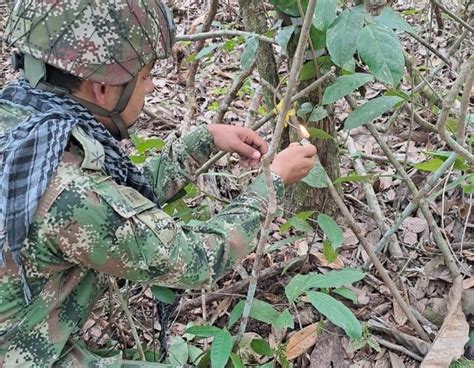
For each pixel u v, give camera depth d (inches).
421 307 77.2
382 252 84.4
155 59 54.0
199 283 55.6
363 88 74.6
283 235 87.7
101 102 52.6
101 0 49.1
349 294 71.6
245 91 123.9
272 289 80.9
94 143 50.5
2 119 51.6
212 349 60.1
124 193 51.2
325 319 75.9
